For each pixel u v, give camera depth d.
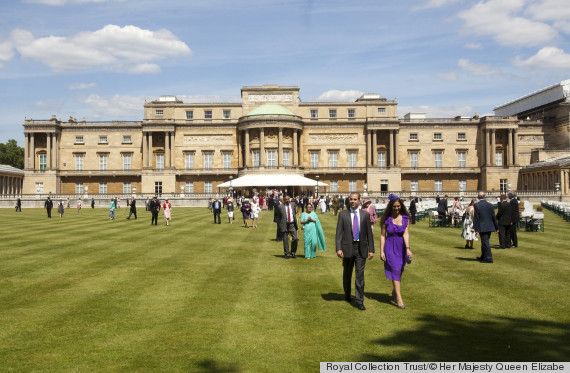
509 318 13.21
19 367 10.05
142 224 45.59
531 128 119.62
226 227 42.09
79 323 12.98
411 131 114.88
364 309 14.23
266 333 12.11
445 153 114.81
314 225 24.17
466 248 27.00
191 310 14.20
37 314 13.84
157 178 110.88
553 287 16.92
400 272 14.50
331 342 11.44
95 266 21.64
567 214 46.78
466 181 115.44
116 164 114.38
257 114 104.38
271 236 34.59
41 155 113.50
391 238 14.63
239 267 21.50
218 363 10.23
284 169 103.69
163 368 9.98
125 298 15.68
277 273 20.06
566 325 12.56
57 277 19.12
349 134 113.44
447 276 19.02
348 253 14.52
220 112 113.50
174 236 34.44
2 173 114.38
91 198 94.88
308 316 13.56
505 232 26.77
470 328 12.39
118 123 114.56
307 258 24.14
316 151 113.00
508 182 111.62
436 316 13.48
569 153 111.38
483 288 16.86
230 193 89.62
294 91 113.50
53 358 10.54
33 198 97.50
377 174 111.56
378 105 113.56
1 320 13.25
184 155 112.88
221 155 112.44
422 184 115.12
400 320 13.13
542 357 10.39
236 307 14.53
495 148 114.06
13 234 35.38
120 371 9.85
